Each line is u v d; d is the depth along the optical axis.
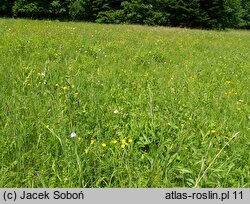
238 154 3.81
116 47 11.17
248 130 4.57
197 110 4.96
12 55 8.11
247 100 6.18
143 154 3.62
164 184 3.27
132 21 30.59
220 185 3.28
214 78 7.71
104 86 5.72
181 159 3.58
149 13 30.44
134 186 3.23
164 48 12.20
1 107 4.53
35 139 3.87
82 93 5.16
